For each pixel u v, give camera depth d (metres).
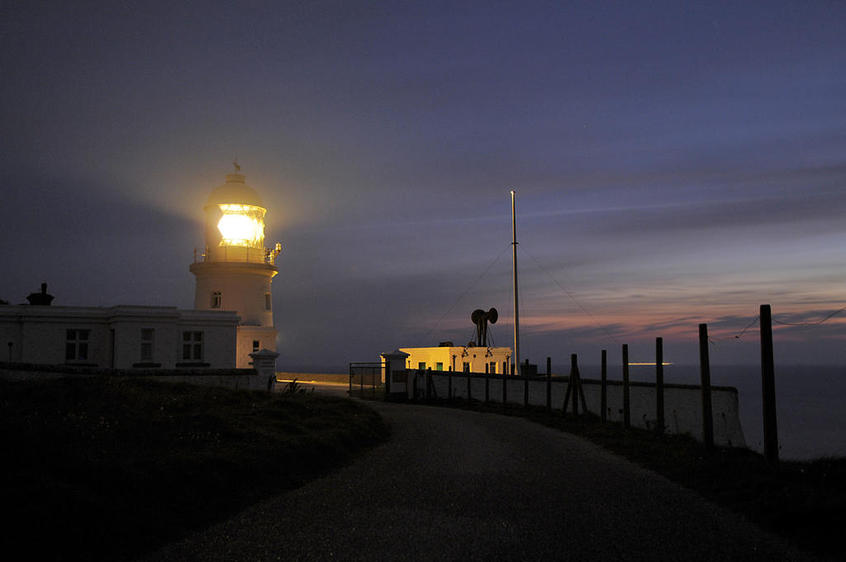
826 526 8.55
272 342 38.56
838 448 37.81
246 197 39.47
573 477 12.16
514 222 42.88
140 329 28.95
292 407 17.83
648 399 26.55
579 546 7.65
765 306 12.90
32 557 6.59
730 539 8.09
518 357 41.38
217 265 38.19
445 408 28.48
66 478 8.50
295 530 8.14
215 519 8.68
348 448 14.97
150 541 7.54
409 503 9.70
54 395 13.88
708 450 14.76
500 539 7.84
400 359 33.06
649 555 7.39
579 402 28.47
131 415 13.11
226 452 11.41
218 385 21.81
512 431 19.77
